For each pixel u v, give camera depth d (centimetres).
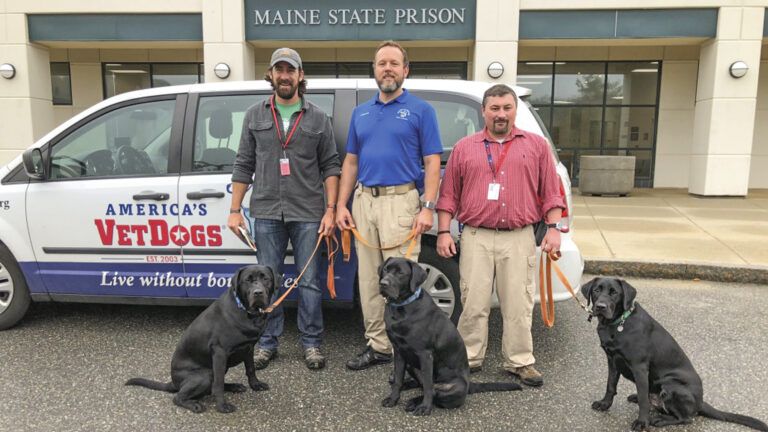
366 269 367
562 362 386
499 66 1047
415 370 337
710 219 862
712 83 1070
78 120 424
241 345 318
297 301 402
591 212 928
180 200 404
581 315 480
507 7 1039
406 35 1073
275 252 375
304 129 362
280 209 366
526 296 347
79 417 308
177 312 480
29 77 1101
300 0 1067
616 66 1288
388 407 322
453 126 403
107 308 490
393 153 345
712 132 1079
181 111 413
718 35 1048
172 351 398
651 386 307
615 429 300
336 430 298
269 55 1251
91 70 1302
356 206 363
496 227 340
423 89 406
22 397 330
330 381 357
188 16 1084
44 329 440
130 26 1092
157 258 414
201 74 1308
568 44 1140
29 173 407
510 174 334
